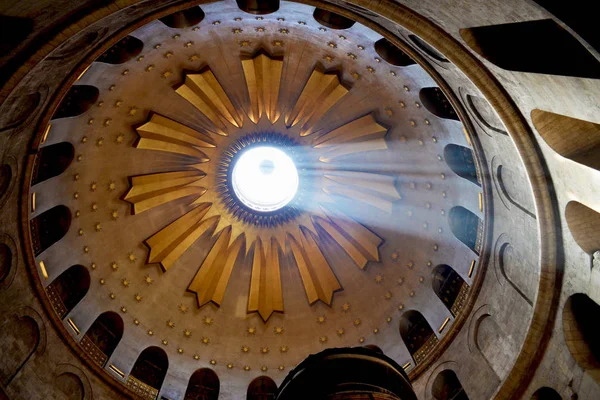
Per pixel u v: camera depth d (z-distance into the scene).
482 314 13.38
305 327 18.12
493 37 9.10
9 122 10.27
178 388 15.80
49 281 13.61
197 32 13.71
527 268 11.51
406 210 17.44
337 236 18.89
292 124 17.91
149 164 17.06
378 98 16.06
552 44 8.37
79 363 13.59
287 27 13.70
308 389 8.01
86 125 14.38
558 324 10.33
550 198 9.97
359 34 12.98
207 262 18.48
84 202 15.37
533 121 9.51
